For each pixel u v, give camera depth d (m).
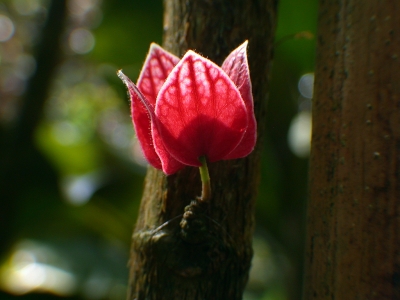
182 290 0.22
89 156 0.79
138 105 0.21
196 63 0.20
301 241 0.51
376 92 0.21
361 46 0.22
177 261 0.22
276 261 0.67
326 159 0.23
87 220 0.71
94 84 1.49
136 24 0.58
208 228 0.22
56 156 0.78
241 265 0.23
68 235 0.72
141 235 0.23
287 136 0.54
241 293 0.23
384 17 0.21
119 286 0.65
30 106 0.59
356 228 0.21
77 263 0.67
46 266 0.65
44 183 0.67
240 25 0.25
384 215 0.21
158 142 0.20
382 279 0.21
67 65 1.44
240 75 0.20
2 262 0.60
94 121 1.62
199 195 0.23
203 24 0.25
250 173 0.24
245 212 0.24
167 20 0.26
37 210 0.67
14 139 0.59
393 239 0.21
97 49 0.60
